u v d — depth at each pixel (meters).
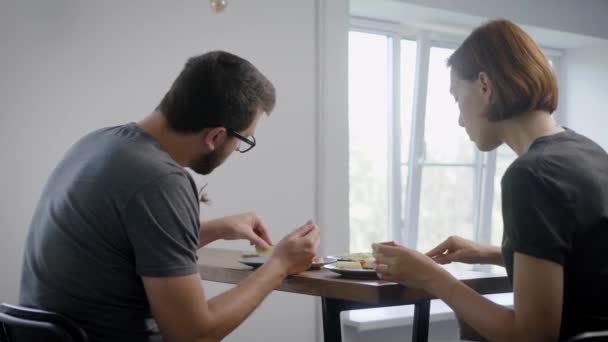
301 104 2.95
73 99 2.45
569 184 1.25
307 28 2.97
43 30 2.40
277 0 2.89
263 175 2.85
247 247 2.85
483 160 3.99
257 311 2.84
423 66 3.65
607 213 1.26
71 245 1.35
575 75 4.29
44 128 2.40
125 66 2.56
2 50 2.33
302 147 2.95
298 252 1.54
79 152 1.45
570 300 1.29
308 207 2.97
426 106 3.72
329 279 1.46
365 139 3.55
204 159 1.50
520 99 1.35
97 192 1.33
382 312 3.35
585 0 3.92
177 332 1.31
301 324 2.94
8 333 1.37
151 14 2.61
